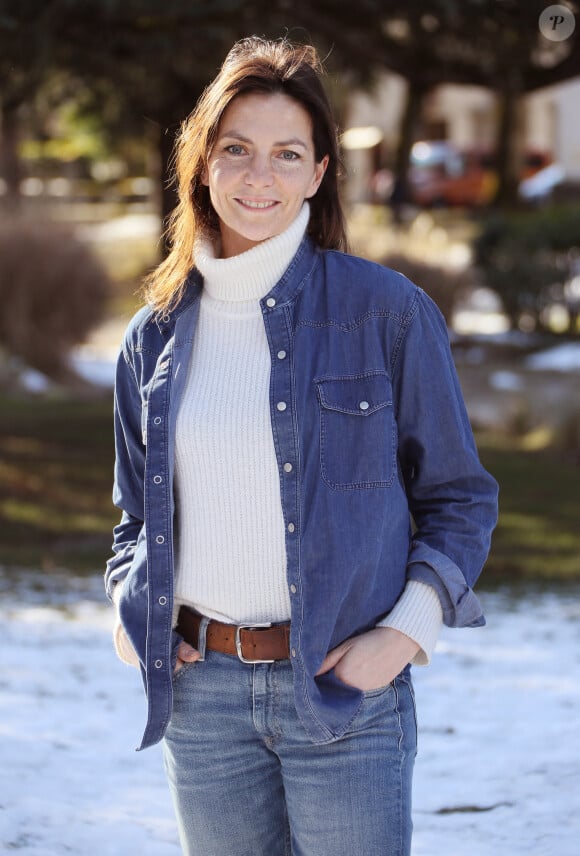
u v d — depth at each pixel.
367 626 2.46
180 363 2.55
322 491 2.42
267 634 2.47
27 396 18.08
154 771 4.43
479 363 21.11
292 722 2.46
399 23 12.64
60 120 38.53
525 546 11.09
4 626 7.51
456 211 38.75
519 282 22.47
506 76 13.09
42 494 13.16
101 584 9.42
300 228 2.54
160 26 10.95
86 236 20.08
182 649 2.54
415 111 31.80
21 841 3.58
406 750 2.48
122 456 2.79
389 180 38.03
